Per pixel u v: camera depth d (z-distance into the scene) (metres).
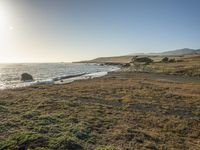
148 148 15.97
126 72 97.19
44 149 13.73
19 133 16.00
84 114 23.45
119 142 16.52
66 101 30.31
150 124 22.41
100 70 136.75
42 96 34.44
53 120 20.16
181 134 20.28
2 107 24.00
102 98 34.47
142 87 47.09
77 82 57.81
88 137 16.78
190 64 114.00
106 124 20.62
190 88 46.56
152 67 111.44
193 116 26.23
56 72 119.25
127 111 27.08
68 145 14.65
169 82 57.94
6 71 131.50
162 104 31.42
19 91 40.56
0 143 14.40
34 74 101.69
